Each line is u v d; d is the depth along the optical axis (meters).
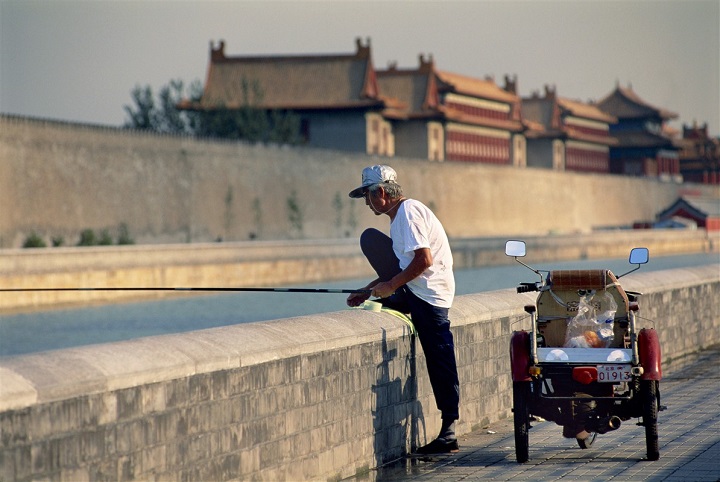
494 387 18.03
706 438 15.84
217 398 11.16
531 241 167.50
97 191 113.75
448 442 15.23
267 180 140.12
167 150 124.38
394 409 14.81
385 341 14.55
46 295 91.62
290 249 121.69
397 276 14.59
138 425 10.07
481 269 151.75
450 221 177.00
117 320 78.94
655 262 171.12
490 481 13.38
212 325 74.88
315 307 92.25
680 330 26.89
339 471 13.40
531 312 14.34
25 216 104.50
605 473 13.64
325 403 13.11
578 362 14.28
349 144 189.75
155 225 122.00
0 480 8.62
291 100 190.62
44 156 107.00
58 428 9.17
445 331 15.04
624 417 14.70
